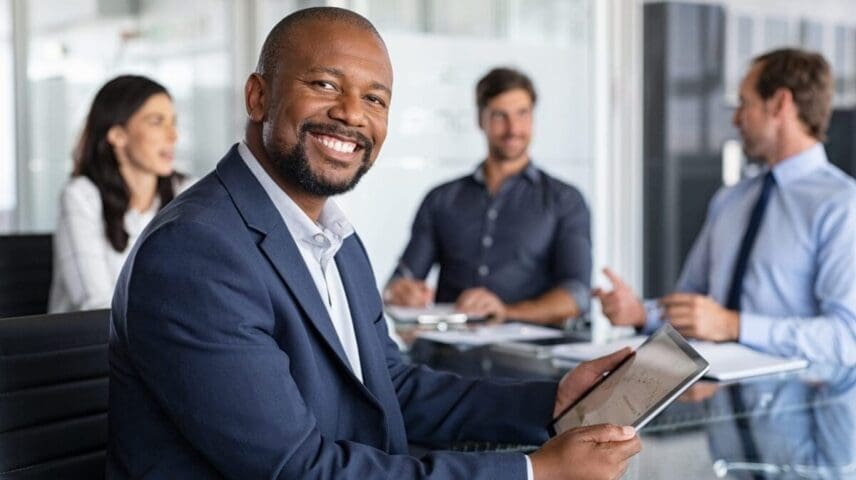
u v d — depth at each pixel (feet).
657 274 17.26
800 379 7.10
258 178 4.94
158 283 4.35
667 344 5.11
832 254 8.98
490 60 16.33
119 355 4.63
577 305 11.24
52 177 15.92
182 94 16.35
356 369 5.23
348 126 4.86
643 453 5.34
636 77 17.06
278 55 4.93
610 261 17.02
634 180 17.10
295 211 4.98
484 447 5.70
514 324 10.04
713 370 7.14
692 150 17.29
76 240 10.31
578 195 12.27
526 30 16.65
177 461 4.49
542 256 12.17
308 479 4.30
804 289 9.30
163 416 4.52
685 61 17.17
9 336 4.78
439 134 15.97
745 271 9.61
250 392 4.29
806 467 5.09
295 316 4.67
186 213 4.52
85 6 15.87
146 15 16.22
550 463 4.46
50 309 10.55
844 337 8.49
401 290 10.96
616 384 5.20
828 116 9.54
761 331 8.38
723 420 5.98
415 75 15.70
